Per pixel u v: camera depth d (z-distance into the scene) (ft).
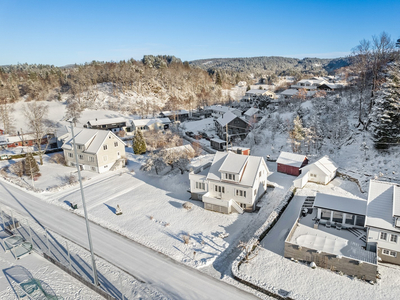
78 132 189.57
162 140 228.84
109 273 84.12
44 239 105.29
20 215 124.57
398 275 77.25
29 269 88.79
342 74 382.83
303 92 286.66
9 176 171.73
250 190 115.85
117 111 349.41
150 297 73.72
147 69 460.96
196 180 129.39
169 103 382.01
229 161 124.77
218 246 96.53
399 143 143.64
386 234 81.10
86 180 162.81
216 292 75.00
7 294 78.33
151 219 116.37
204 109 372.38
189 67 596.70
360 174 141.38
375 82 171.73
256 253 89.30
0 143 232.73
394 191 86.33
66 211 127.24
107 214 122.52
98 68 476.13
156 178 161.07
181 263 88.28
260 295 73.46
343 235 95.86
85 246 99.30
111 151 179.01
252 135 221.46
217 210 120.16
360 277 76.23
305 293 72.02
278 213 111.96
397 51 186.09
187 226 110.22
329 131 185.88
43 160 202.69
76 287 79.51
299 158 156.97
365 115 178.81
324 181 140.46
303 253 83.76
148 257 91.86
